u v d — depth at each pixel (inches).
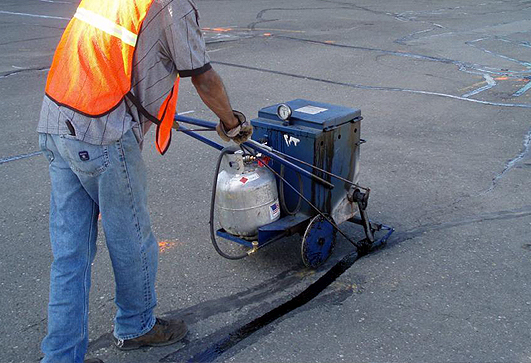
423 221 168.2
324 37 471.5
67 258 99.7
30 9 645.3
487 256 148.9
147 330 113.9
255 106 285.7
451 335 119.0
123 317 111.9
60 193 99.8
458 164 210.2
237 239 136.3
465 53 414.3
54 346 99.8
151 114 100.0
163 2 93.9
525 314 125.6
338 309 128.4
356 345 116.6
